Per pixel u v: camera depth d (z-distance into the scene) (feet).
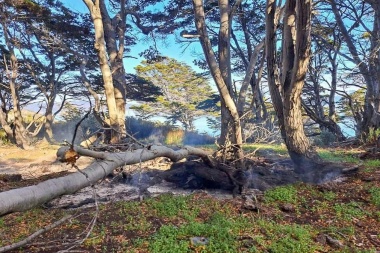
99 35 37.96
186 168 25.90
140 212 16.62
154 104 109.19
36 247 12.53
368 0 46.19
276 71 24.85
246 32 71.15
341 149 44.93
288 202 18.43
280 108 24.98
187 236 13.44
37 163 39.11
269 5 23.43
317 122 66.13
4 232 14.40
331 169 23.72
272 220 15.78
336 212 17.02
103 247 12.59
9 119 74.84
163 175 25.67
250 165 25.58
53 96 72.08
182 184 24.64
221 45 27.86
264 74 66.03
